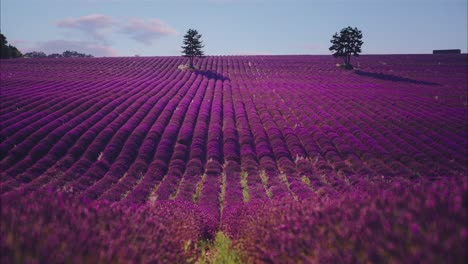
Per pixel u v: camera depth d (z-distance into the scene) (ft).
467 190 16.99
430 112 124.98
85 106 119.65
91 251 15.98
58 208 20.38
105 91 151.74
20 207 19.88
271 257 18.72
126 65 271.28
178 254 22.74
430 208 15.87
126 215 22.26
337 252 15.38
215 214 50.08
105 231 19.01
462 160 81.35
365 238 15.49
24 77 187.42
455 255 12.23
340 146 91.76
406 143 91.35
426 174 74.13
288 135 102.06
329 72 257.14
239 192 64.08
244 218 35.19
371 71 263.29
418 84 206.59
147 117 112.78
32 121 99.66
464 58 326.44
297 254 17.07
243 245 26.86
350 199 20.27
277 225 22.25
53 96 132.16
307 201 24.38
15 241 15.44
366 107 134.62
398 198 17.79
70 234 16.78
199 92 162.71
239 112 126.93
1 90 141.49
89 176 71.36
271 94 164.14
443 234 13.94
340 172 77.10
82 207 21.65
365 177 73.15
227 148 93.04
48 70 228.84
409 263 12.58
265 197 58.59
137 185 69.67
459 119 114.32
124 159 81.66
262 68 272.72
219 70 257.55
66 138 87.81
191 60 278.26
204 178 75.41
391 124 108.68
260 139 99.04
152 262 18.35
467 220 14.11
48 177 68.85
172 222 28.37
